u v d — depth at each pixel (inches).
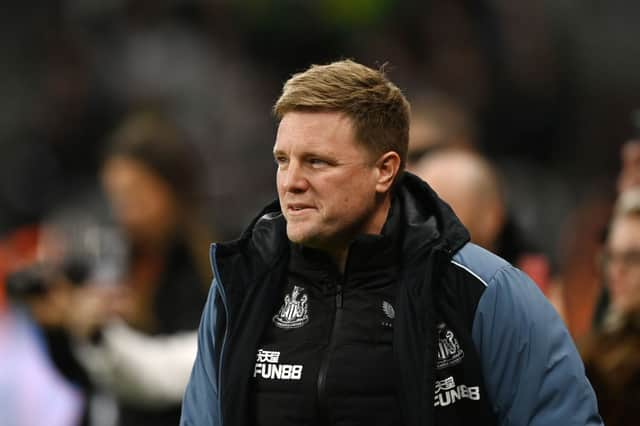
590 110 1524.4
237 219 1300.4
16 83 1609.3
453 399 389.7
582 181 1460.4
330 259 400.2
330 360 389.1
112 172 695.1
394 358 387.2
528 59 1503.4
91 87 1567.4
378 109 389.4
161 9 1604.3
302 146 384.5
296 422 390.0
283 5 1551.4
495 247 648.4
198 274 679.7
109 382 609.9
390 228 398.0
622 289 535.2
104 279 640.4
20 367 767.7
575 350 402.0
